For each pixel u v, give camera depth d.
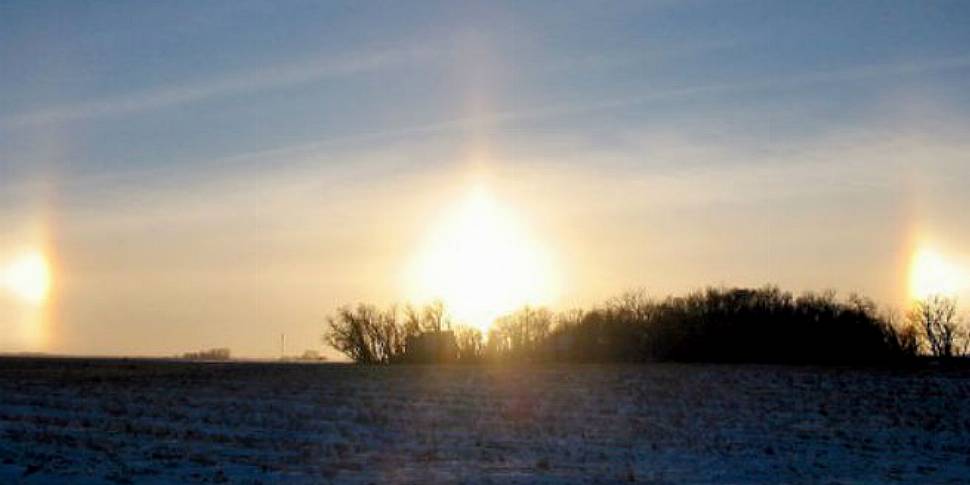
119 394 56.25
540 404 50.97
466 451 34.97
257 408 49.09
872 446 36.94
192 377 69.06
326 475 29.56
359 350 100.62
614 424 42.97
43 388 59.94
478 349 99.62
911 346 88.81
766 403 51.34
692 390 58.03
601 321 96.88
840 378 65.69
